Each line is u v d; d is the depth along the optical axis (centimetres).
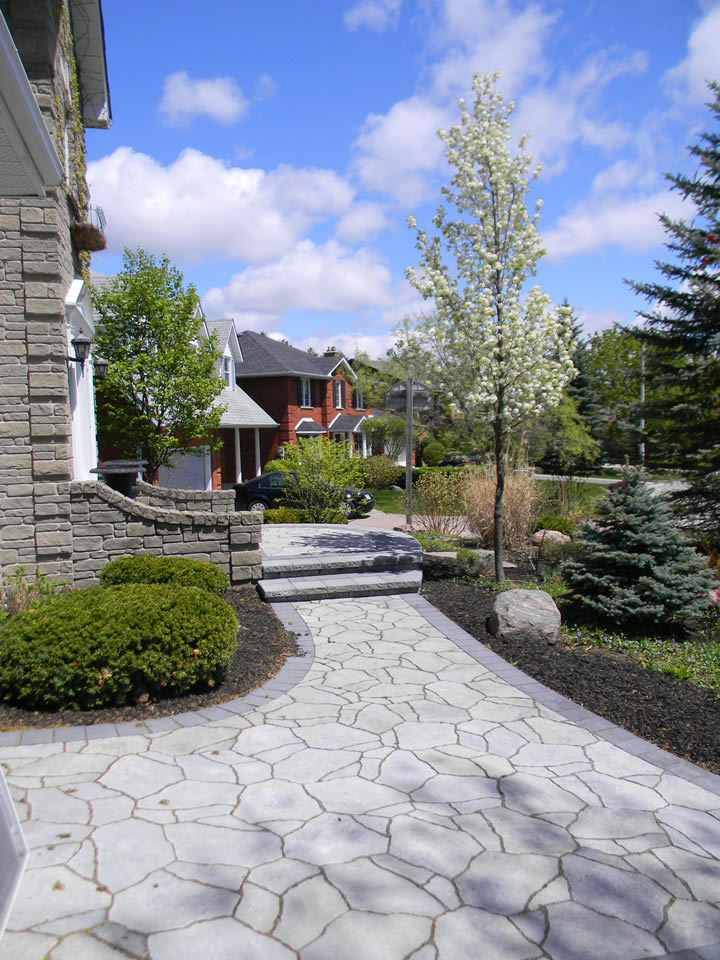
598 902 286
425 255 865
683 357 1152
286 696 514
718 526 1054
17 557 755
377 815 348
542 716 484
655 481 1168
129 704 484
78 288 878
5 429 749
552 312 839
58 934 254
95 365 1067
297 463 1577
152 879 289
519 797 371
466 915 275
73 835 320
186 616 503
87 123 1235
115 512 777
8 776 377
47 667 459
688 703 502
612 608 653
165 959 244
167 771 389
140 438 1644
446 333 867
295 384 3167
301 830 332
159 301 1581
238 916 268
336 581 828
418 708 495
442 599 804
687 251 1099
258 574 833
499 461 877
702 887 298
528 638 643
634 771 405
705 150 1101
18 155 359
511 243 835
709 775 403
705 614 694
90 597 538
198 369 1655
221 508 1031
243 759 408
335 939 258
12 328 745
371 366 3306
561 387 863
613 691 527
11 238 739
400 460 3738
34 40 793
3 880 189
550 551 1032
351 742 436
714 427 1095
